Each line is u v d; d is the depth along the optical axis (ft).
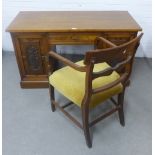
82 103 4.24
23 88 6.89
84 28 5.63
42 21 6.21
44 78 6.74
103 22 6.08
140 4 7.57
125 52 4.04
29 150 4.83
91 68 3.60
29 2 7.88
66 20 6.28
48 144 4.97
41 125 5.49
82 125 4.90
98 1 7.64
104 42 5.31
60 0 7.72
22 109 6.02
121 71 5.13
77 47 8.66
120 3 7.63
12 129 5.37
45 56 6.25
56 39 5.89
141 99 6.37
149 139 5.05
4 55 8.89
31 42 6.00
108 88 4.26
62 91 4.66
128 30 5.60
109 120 5.63
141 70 7.79
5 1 7.89
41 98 6.45
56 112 5.89
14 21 6.23
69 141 5.04
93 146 4.91
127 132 5.26
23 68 6.54
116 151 4.79
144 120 5.61
